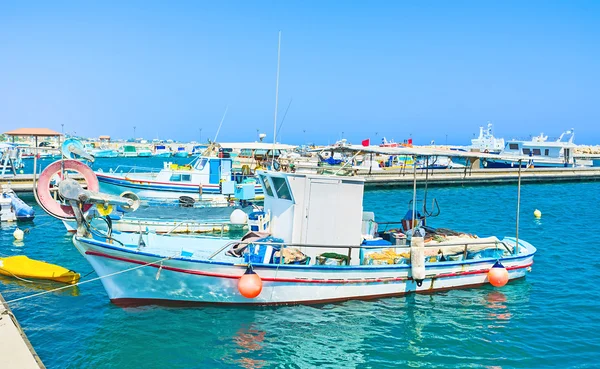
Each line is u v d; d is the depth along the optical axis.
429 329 13.24
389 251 15.59
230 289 13.70
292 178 14.67
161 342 12.16
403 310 14.39
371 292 14.91
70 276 16.50
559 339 12.83
